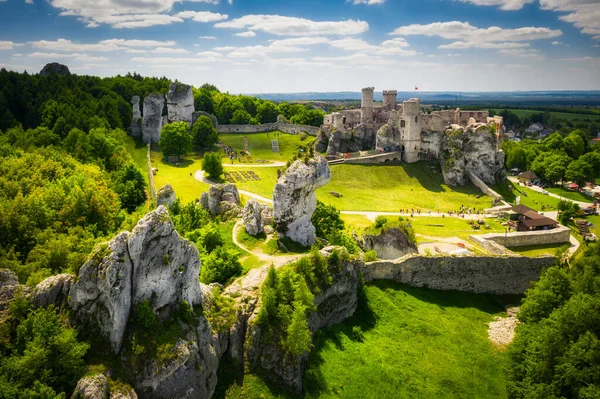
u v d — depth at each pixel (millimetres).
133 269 32781
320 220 73438
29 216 59062
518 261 64438
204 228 60438
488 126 137750
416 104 143750
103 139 104500
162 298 33656
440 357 49969
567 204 113750
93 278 31516
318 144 155625
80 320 32156
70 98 134500
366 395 41812
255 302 42062
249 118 182125
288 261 51000
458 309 59875
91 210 65938
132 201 87938
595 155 164000
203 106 176250
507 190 135500
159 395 30719
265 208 72250
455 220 107438
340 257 51781
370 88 166625
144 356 30922
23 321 31156
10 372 28844
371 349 48062
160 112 138250
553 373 43156
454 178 134250
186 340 32844
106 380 29328
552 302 51500
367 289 56969
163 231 33781
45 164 78938
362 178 134000
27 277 45188
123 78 180125
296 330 38281
